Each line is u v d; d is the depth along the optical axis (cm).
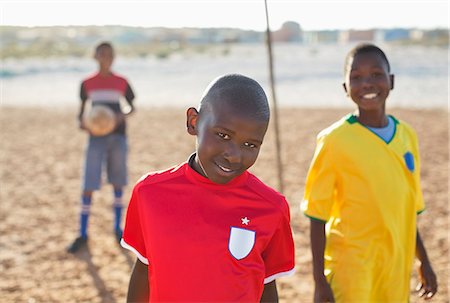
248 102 196
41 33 7394
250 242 217
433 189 862
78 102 2120
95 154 646
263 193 222
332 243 317
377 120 318
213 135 200
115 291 539
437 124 1475
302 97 2167
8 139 1346
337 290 307
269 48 575
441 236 663
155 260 220
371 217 308
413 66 3453
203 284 215
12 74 3309
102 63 649
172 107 1938
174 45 7262
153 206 220
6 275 571
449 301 498
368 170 306
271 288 235
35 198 851
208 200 218
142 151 1198
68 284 553
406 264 319
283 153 1153
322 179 311
